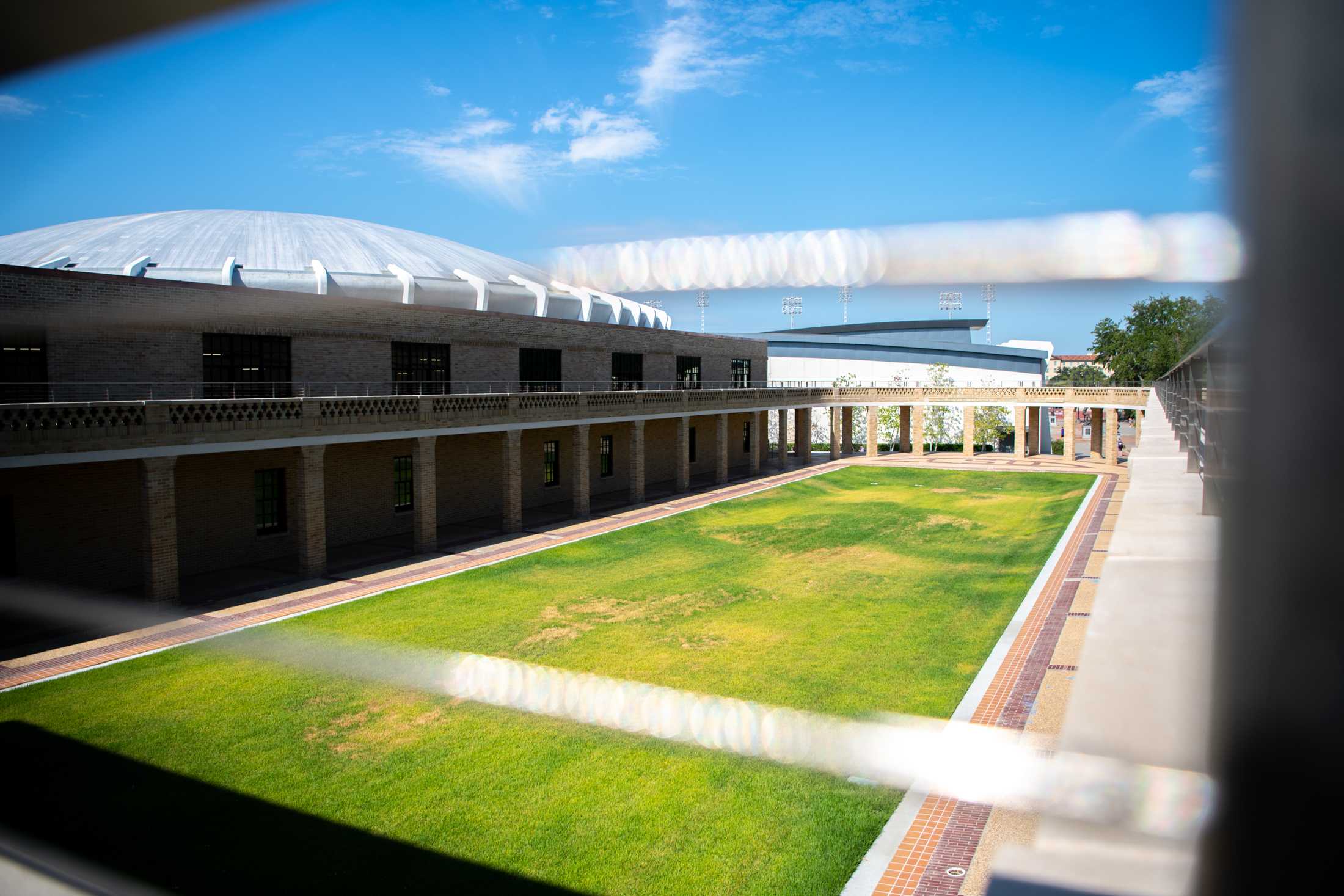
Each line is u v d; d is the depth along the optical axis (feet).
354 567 89.92
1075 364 268.62
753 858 37.50
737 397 165.99
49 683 56.39
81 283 72.95
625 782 44.29
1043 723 48.78
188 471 84.53
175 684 56.65
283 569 88.22
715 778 44.45
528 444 131.54
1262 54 2.67
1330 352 2.69
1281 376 2.86
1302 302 2.71
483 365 117.60
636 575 89.66
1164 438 27.84
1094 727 4.80
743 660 63.21
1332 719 3.25
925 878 35.09
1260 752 3.48
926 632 69.82
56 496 73.61
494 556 96.07
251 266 112.27
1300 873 3.38
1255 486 3.12
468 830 40.09
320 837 39.29
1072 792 4.53
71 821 39.68
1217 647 3.53
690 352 170.91
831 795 42.14
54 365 72.08
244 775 44.91
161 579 71.97
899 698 54.65
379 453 105.81
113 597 75.36
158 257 108.58
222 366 85.25
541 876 36.52
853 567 95.45
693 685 57.67
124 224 121.49
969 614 75.31
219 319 84.02
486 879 36.35
